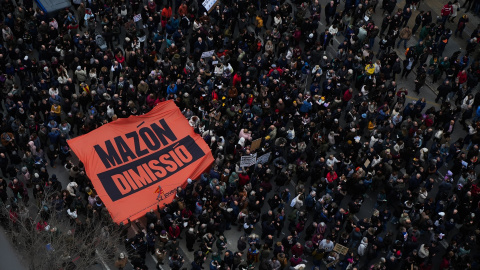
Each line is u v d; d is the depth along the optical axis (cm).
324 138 2834
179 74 3059
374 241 2503
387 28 3728
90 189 2411
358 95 3091
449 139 2920
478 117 3127
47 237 2191
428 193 2939
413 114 3064
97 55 2992
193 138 2722
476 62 3253
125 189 2509
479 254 2505
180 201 2452
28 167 2547
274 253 2417
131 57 3069
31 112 2739
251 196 2478
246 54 3177
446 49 3678
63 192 2409
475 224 2695
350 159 2762
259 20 3462
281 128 2788
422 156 2869
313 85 3108
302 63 3194
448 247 2552
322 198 2564
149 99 2905
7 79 2825
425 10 3928
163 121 2769
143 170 2584
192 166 2627
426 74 3447
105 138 2664
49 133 2638
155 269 2456
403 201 2698
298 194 2569
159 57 3306
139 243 2334
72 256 2230
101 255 2266
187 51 3378
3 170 2600
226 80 3097
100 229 2353
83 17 3338
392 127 2942
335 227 2492
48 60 3022
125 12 3297
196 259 2323
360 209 2808
